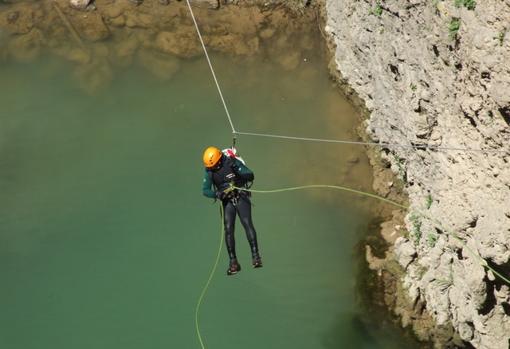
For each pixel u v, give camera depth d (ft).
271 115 70.64
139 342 57.06
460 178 48.52
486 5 41.81
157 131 71.15
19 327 58.08
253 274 60.70
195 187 67.36
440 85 50.08
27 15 79.36
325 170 66.03
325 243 61.82
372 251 59.77
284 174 66.54
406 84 55.36
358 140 67.26
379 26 59.31
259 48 75.25
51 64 77.00
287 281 59.88
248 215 46.70
